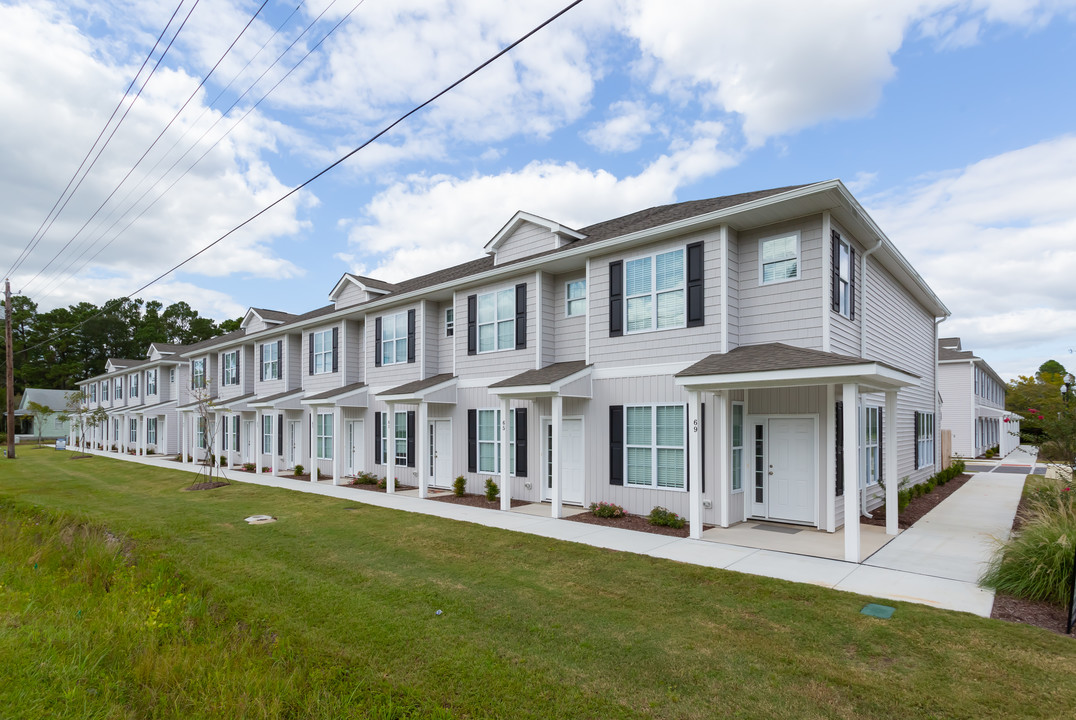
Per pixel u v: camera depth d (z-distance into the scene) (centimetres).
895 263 1277
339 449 1838
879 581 686
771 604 609
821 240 949
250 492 1563
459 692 435
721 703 411
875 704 407
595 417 1195
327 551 874
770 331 1002
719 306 1006
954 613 573
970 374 2703
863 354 1116
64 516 1202
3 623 545
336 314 1947
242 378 2594
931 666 461
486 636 538
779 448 1038
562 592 662
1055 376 1432
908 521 1069
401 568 773
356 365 1997
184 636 566
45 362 5797
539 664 477
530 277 1361
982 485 1661
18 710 391
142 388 3616
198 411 2712
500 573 743
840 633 529
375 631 555
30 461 2747
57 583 757
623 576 720
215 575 759
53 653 477
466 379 1518
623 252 1162
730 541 895
